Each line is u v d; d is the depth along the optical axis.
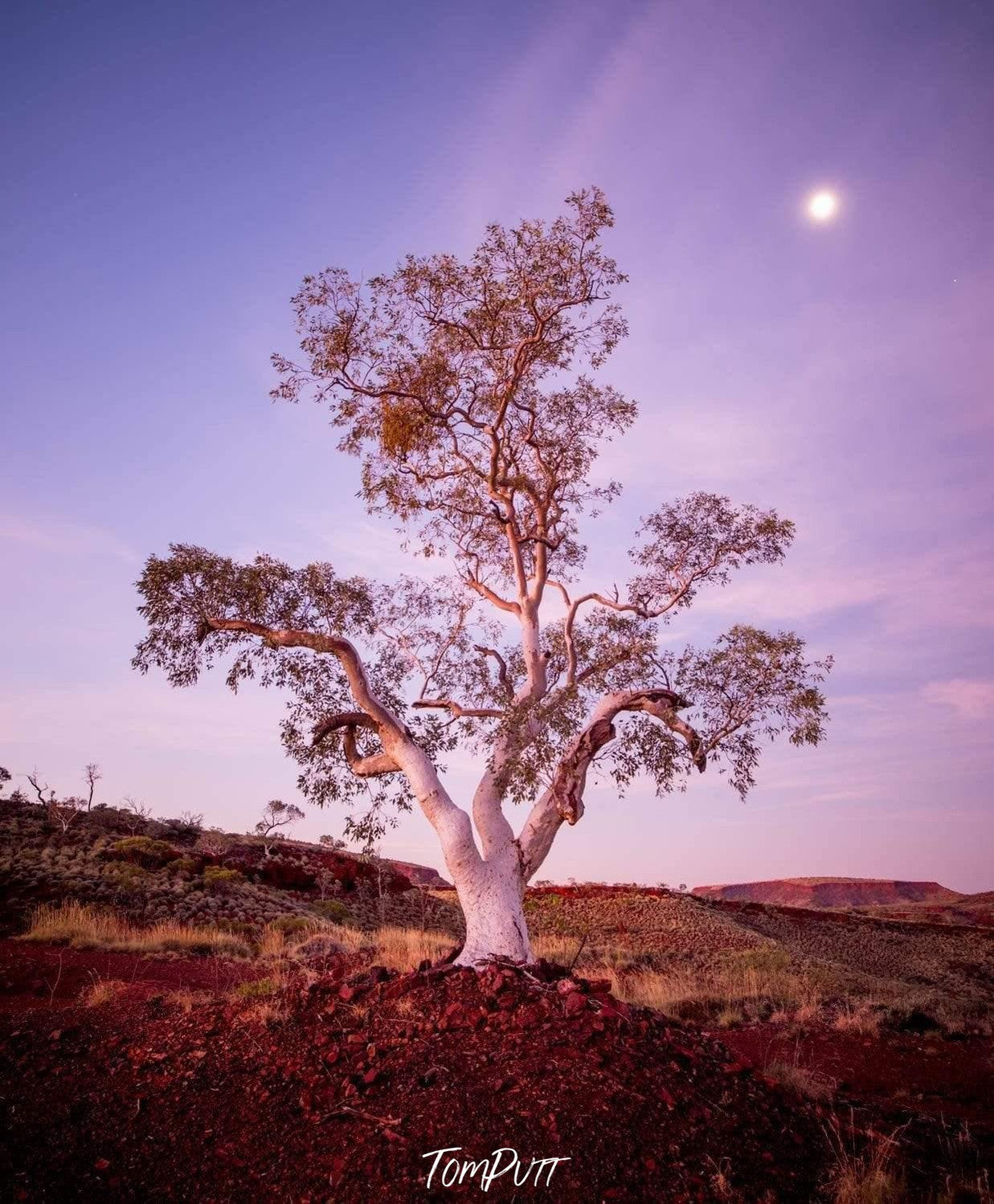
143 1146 7.39
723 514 14.25
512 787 11.93
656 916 41.09
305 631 12.74
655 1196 6.68
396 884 41.31
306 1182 6.79
